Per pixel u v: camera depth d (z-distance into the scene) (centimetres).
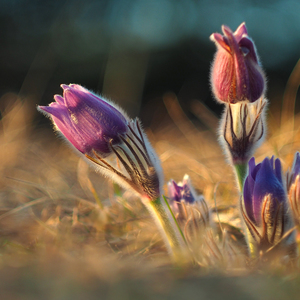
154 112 156
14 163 85
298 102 137
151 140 107
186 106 155
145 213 62
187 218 55
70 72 181
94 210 62
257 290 48
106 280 49
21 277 49
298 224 52
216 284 49
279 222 52
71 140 53
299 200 52
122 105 135
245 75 53
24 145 95
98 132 53
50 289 48
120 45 170
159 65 191
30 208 64
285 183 53
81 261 50
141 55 170
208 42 190
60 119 53
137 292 48
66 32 183
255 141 54
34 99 144
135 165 53
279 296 48
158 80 191
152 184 54
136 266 51
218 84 54
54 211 63
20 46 188
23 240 59
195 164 75
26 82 156
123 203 62
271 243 52
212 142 95
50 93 170
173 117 118
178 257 54
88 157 53
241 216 54
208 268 52
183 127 109
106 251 57
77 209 62
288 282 49
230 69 53
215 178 68
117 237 59
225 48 53
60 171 80
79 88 54
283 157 67
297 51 182
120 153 53
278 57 184
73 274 49
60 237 56
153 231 59
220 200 64
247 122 54
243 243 58
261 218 52
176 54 191
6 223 62
